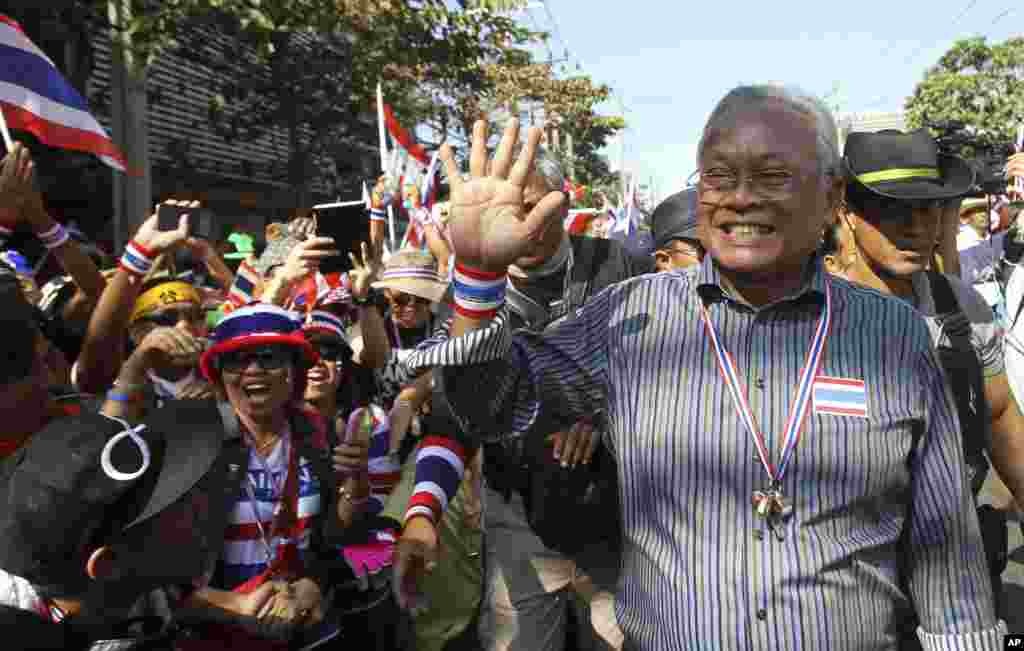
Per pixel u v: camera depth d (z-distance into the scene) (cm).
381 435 334
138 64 909
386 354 367
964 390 241
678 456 174
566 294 295
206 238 325
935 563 183
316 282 374
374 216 419
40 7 862
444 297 203
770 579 167
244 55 1373
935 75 2656
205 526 183
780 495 168
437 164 537
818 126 173
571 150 2873
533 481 249
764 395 171
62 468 165
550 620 312
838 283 180
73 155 1024
